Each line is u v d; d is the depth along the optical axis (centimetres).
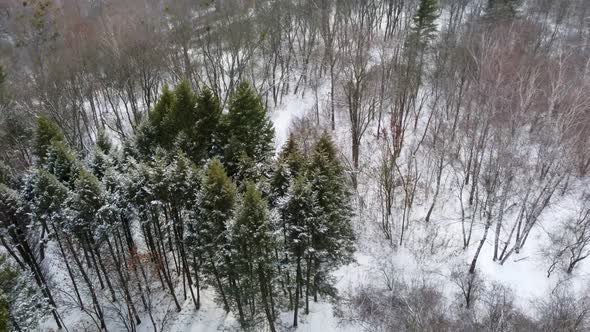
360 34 4459
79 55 4206
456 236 3266
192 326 2797
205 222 2389
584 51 4022
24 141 3891
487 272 3009
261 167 3012
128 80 4156
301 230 2333
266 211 2239
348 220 2877
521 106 2914
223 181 2334
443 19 6031
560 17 5044
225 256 2411
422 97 4178
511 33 3966
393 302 2859
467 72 3881
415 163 3512
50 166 2958
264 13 5069
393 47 5025
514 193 3062
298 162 2816
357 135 3669
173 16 4684
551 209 3222
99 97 5181
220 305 2888
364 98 4116
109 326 2852
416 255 3173
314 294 2892
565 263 2945
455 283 2958
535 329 2545
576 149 3086
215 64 4756
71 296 2877
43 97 3719
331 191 2527
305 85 5009
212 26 4838
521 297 2844
